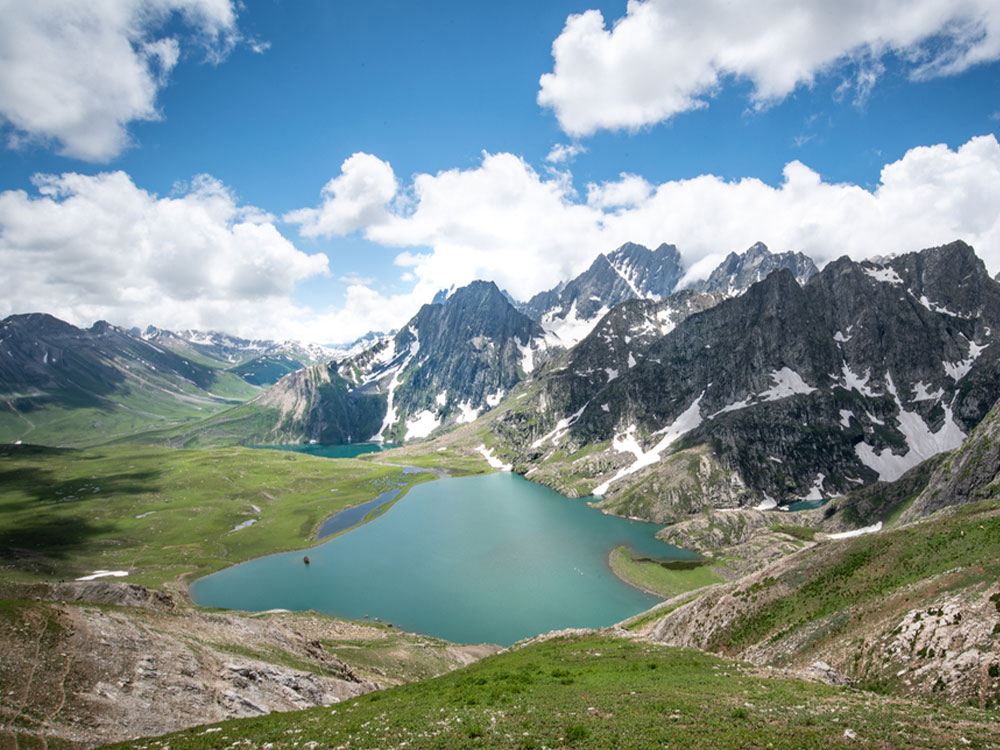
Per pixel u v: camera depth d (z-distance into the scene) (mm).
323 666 68875
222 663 52938
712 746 26078
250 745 31453
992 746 25719
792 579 78812
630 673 47312
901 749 25594
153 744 32688
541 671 51062
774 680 41812
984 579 50250
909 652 48062
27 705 35969
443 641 110375
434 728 31625
